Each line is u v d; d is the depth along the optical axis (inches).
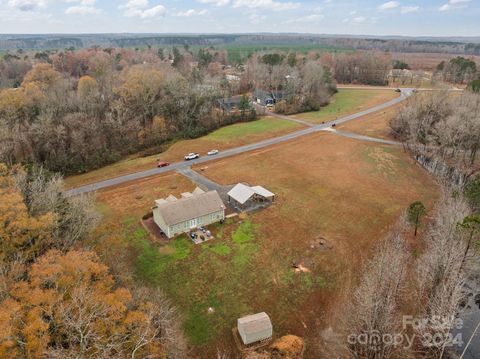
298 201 2421.3
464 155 2957.7
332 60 7342.5
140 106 3821.4
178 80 4087.1
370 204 2386.8
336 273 1742.1
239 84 5836.6
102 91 4185.5
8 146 2731.3
